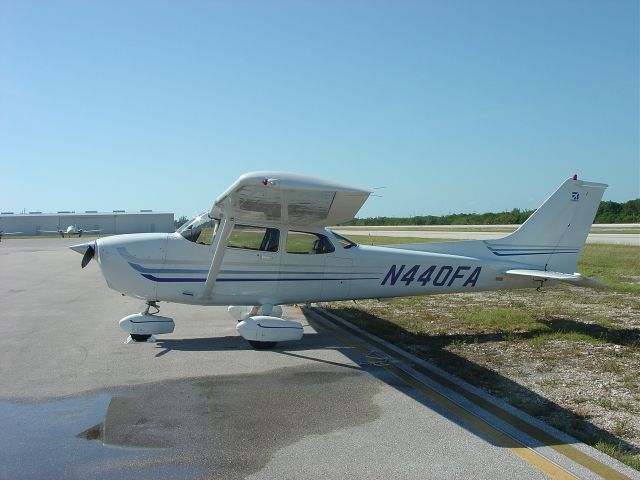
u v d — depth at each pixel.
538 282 7.73
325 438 3.48
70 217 67.88
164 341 6.51
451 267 7.36
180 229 6.95
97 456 3.17
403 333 7.02
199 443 3.38
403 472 2.99
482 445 3.37
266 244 6.76
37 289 11.67
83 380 4.77
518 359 5.57
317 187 5.16
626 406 4.10
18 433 3.53
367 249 7.18
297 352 5.98
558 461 3.13
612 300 9.59
